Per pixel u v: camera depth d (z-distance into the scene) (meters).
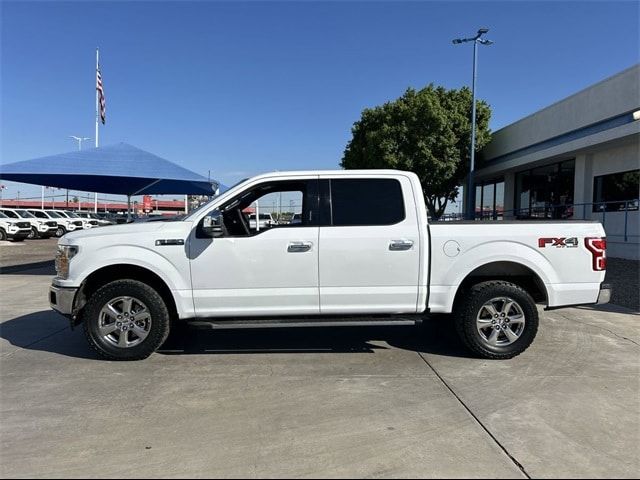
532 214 23.45
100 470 3.36
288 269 5.51
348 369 5.40
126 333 5.61
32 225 31.92
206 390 4.79
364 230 5.55
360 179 5.68
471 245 5.58
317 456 3.53
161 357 5.84
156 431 3.93
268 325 5.54
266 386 4.89
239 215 5.94
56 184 14.75
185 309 5.56
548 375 5.16
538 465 3.39
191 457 3.52
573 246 5.64
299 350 6.11
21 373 5.29
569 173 20.25
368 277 5.54
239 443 3.72
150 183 14.63
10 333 6.98
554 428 3.94
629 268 13.45
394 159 24.58
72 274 5.55
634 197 15.97
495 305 5.65
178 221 5.68
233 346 6.27
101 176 12.56
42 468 3.38
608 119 15.50
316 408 4.36
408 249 5.54
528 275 5.79
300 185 5.72
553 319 7.69
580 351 6.00
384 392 4.71
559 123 18.48
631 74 14.35
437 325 7.03
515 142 22.36
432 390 4.75
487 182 29.27
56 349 6.18
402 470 3.34
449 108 25.25
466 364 5.53
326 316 5.65
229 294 5.53
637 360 5.65
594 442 3.71
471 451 3.58
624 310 8.35
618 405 4.38
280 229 5.55
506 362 5.59
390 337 6.69
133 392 4.75
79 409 4.36
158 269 5.50
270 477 3.27
